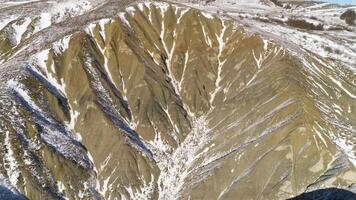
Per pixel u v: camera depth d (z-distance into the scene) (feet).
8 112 194.90
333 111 216.33
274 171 188.85
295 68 228.22
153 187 202.28
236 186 190.19
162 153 214.90
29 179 180.96
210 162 206.59
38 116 203.82
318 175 185.47
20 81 211.20
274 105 213.66
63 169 192.65
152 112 223.30
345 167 182.39
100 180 202.49
